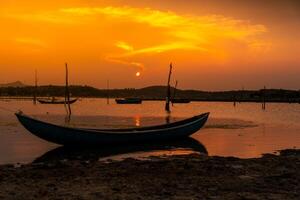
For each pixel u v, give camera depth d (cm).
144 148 3012
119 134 3064
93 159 2417
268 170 1817
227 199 1259
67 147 2989
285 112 11056
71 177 1631
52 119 6719
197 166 1895
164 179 1593
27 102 19062
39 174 1681
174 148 3023
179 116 8281
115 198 1264
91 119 6806
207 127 5106
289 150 2719
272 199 1264
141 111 10731
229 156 2495
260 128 5053
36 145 3073
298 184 1495
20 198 1258
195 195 1312
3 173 1708
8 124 5103
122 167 1877
